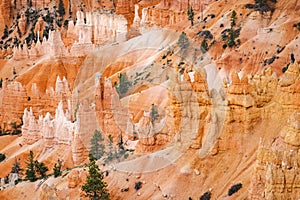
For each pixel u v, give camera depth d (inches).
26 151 4569.4
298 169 2518.5
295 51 4276.6
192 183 2970.0
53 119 4660.4
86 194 3122.5
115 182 3149.6
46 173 3983.8
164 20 5841.5
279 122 2935.5
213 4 5551.2
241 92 3009.4
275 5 5022.1
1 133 5452.8
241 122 3009.4
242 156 2957.7
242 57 4466.0
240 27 4906.5
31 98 5497.1
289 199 2503.7
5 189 3695.9
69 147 4247.0
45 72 5861.2
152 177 3093.0
